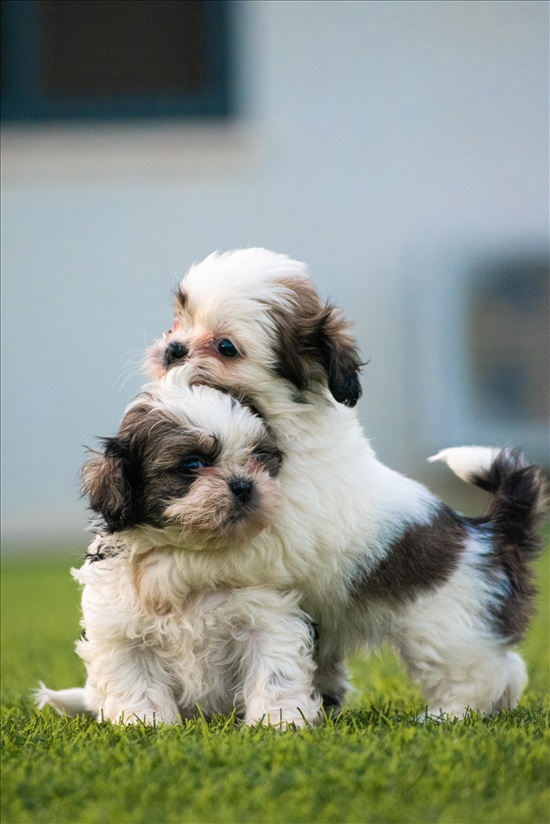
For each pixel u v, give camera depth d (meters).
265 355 6.40
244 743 5.11
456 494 19.17
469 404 19.94
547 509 7.10
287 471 6.30
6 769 4.73
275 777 4.54
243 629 6.18
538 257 20.00
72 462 20.50
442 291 20.03
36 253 20.53
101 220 20.50
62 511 20.38
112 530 6.09
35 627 11.23
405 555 6.43
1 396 20.52
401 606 6.43
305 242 20.41
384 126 20.30
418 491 6.75
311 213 20.39
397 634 6.50
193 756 4.86
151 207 20.45
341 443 6.48
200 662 6.21
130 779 4.54
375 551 6.39
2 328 20.52
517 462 7.07
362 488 6.43
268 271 6.69
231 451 6.12
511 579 6.70
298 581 6.33
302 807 4.17
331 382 6.46
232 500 5.91
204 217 20.47
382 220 20.33
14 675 8.40
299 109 20.38
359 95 20.30
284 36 20.33
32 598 13.34
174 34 21.12
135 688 6.23
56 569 15.77
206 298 6.54
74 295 20.53
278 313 6.50
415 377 20.03
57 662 8.91
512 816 4.05
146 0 21.17
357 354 6.69
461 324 20.05
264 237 20.44
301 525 6.18
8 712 6.64
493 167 20.22
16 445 20.48
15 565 16.33
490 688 6.50
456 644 6.42
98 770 4.71
